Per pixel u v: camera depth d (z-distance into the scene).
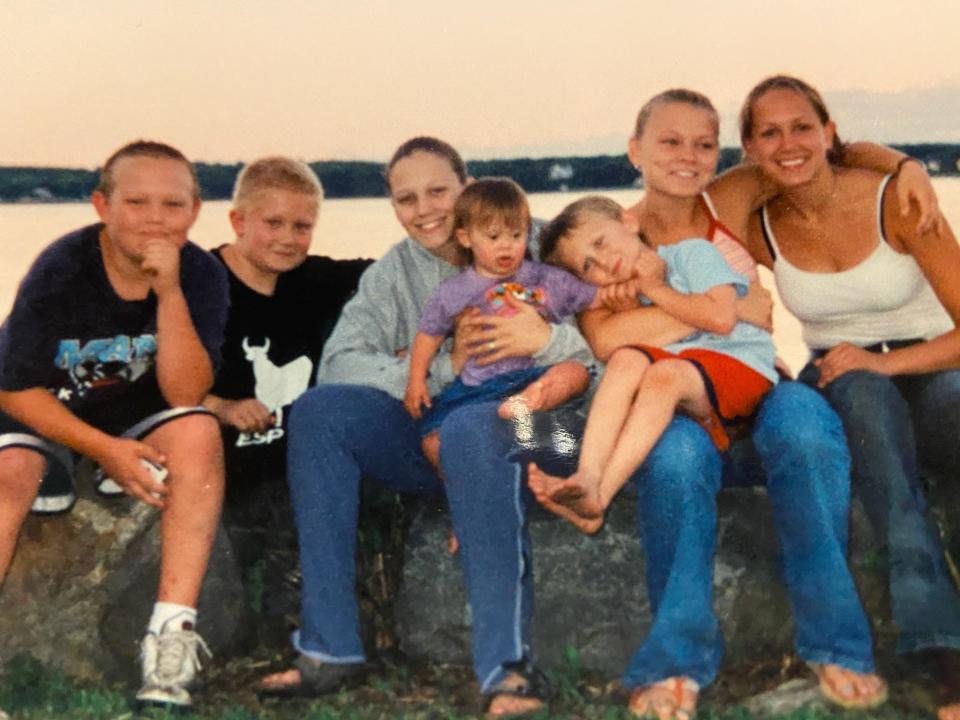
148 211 2.27
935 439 2.24
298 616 2.33
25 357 2.24
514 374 2.22
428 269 2.36
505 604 2.03
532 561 2.13
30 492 2.23
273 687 2.13
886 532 2.08
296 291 2.44
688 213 2.41
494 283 2.25
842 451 2.10
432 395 2.25
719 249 2.38
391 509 2.32
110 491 2.28
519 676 2.01
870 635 2.06
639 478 2.10
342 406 2.17
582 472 2.06
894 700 2.06
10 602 2.23
